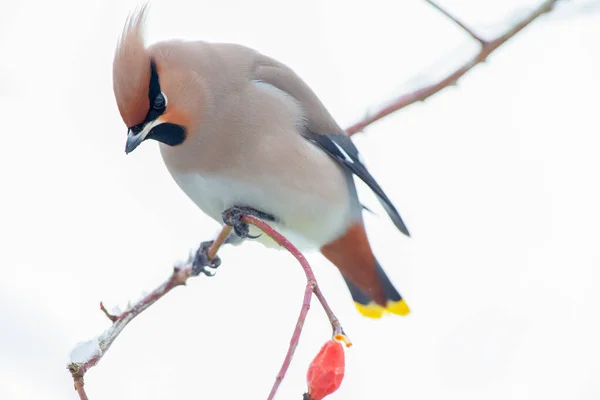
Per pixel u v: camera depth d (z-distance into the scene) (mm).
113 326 7051
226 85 9484
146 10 9070
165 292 7496
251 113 9555
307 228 10188
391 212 10500
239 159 9547
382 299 11023
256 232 10156
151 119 9062
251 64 9891
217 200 9875
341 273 11055
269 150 9586
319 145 10117
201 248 10008
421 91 9562
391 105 9688
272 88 9883
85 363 6734
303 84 10305
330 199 10086
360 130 9719
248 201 9750
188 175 9758
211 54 9562
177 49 9328
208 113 9375
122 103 8945
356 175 10266
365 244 10609
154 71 9070
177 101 9156
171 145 9492
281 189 9719
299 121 9930
